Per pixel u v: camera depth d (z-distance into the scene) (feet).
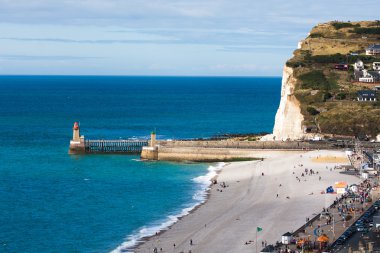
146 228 537.24
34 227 542.57
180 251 467.93
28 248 485.15
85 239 508.12
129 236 514.68
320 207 569.64
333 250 431.84
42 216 579.07
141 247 484.33
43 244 495.00
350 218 518.78
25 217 575.79
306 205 581.53
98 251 478.59
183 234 514.68
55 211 597.93
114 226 545.44
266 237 488.44
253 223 534.37
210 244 481.46
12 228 539.29
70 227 542.57
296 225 515.91
